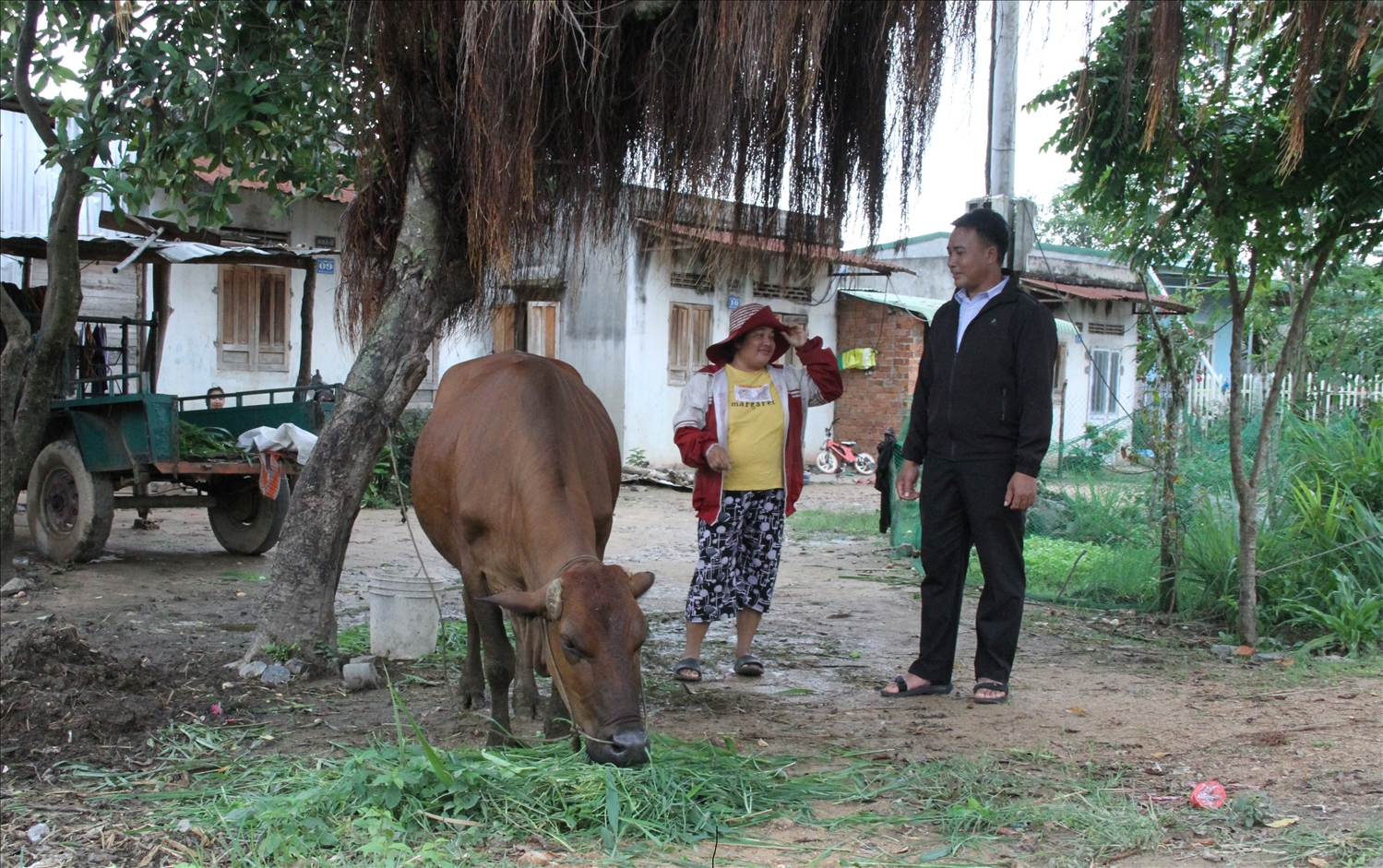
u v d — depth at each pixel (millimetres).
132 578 7863
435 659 5605
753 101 4574
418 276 5352
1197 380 14633
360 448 5352
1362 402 12656
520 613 3186
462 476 4035
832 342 20000
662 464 17266
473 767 3441
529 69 4438
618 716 2943
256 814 3305
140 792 3619
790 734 4379
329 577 5363
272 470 8133
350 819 3258
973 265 5004
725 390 5336
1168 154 4992
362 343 5609
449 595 7492
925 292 20219
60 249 7281
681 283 17031
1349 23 4789
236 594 7371
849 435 19938
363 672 5008
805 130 4926
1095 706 4848
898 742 4285
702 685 5230
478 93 4520
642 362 16844
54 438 8797
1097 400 21469
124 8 5949
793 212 5172
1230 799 3553
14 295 10156
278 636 5258
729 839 3244
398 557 9344
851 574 8875
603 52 4711
